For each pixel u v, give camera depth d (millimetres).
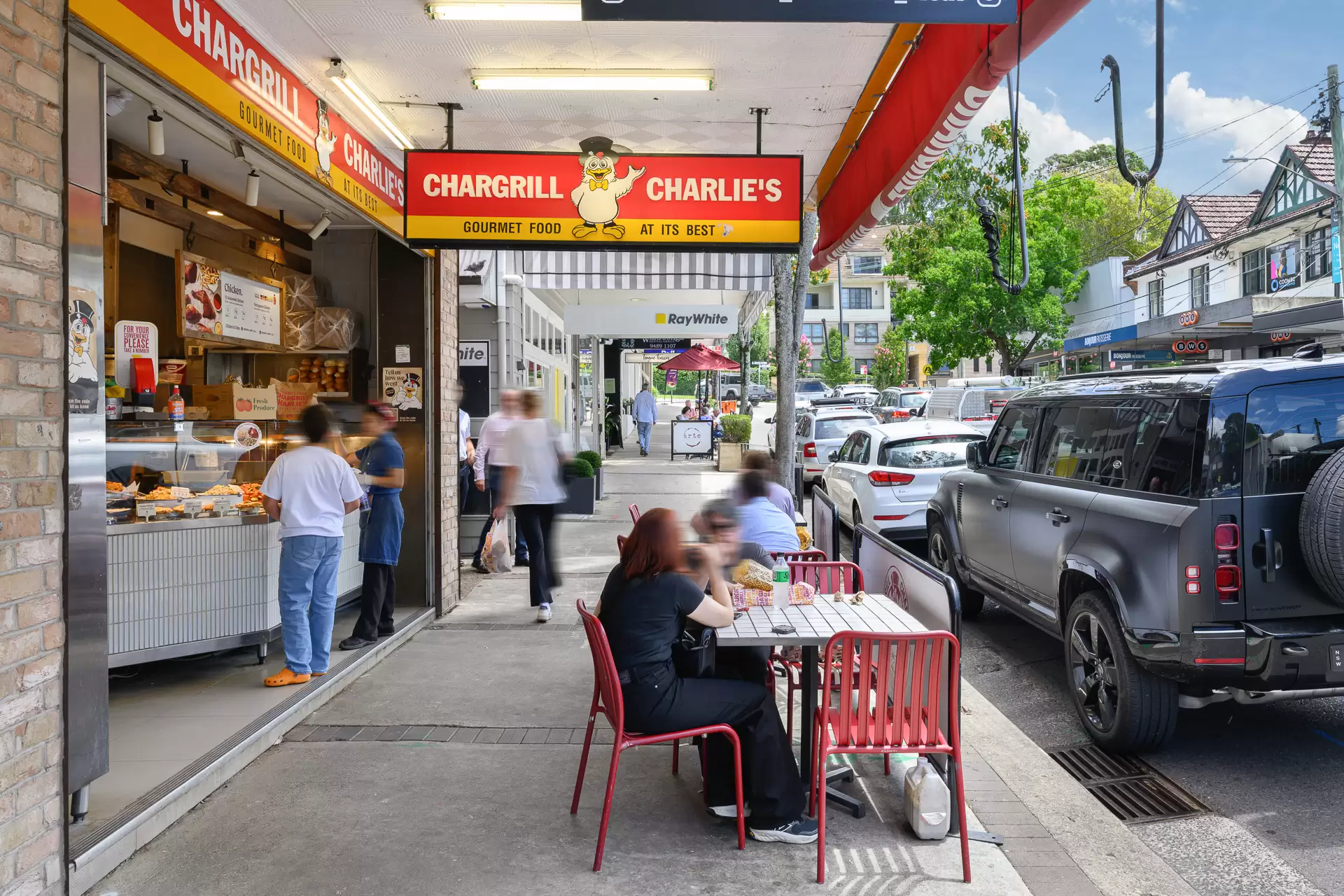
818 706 4504
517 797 4277
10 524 2951
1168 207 40406
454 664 6469
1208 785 4609
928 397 25078
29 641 3043
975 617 8117
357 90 5848
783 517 5797
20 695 2996
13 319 2967
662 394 86062
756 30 5223
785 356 9422
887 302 70188
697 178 6348
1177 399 4801
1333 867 3777
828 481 12375
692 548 4121
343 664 6113
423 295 7758
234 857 3697
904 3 3689
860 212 7234
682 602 3814
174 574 5668
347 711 5473
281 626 6074
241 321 7031
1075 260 30469
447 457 8156
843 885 3500
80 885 3369
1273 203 28781
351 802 4211
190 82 3990
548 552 8180
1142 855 3850
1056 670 6621
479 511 11172
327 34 5105
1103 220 46969
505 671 6281
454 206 6281
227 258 7188
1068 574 5410
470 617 7914
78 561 3309
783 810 3822
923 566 4207
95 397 3412
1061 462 5980
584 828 3957
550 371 16938
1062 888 3510
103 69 3477
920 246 21281
